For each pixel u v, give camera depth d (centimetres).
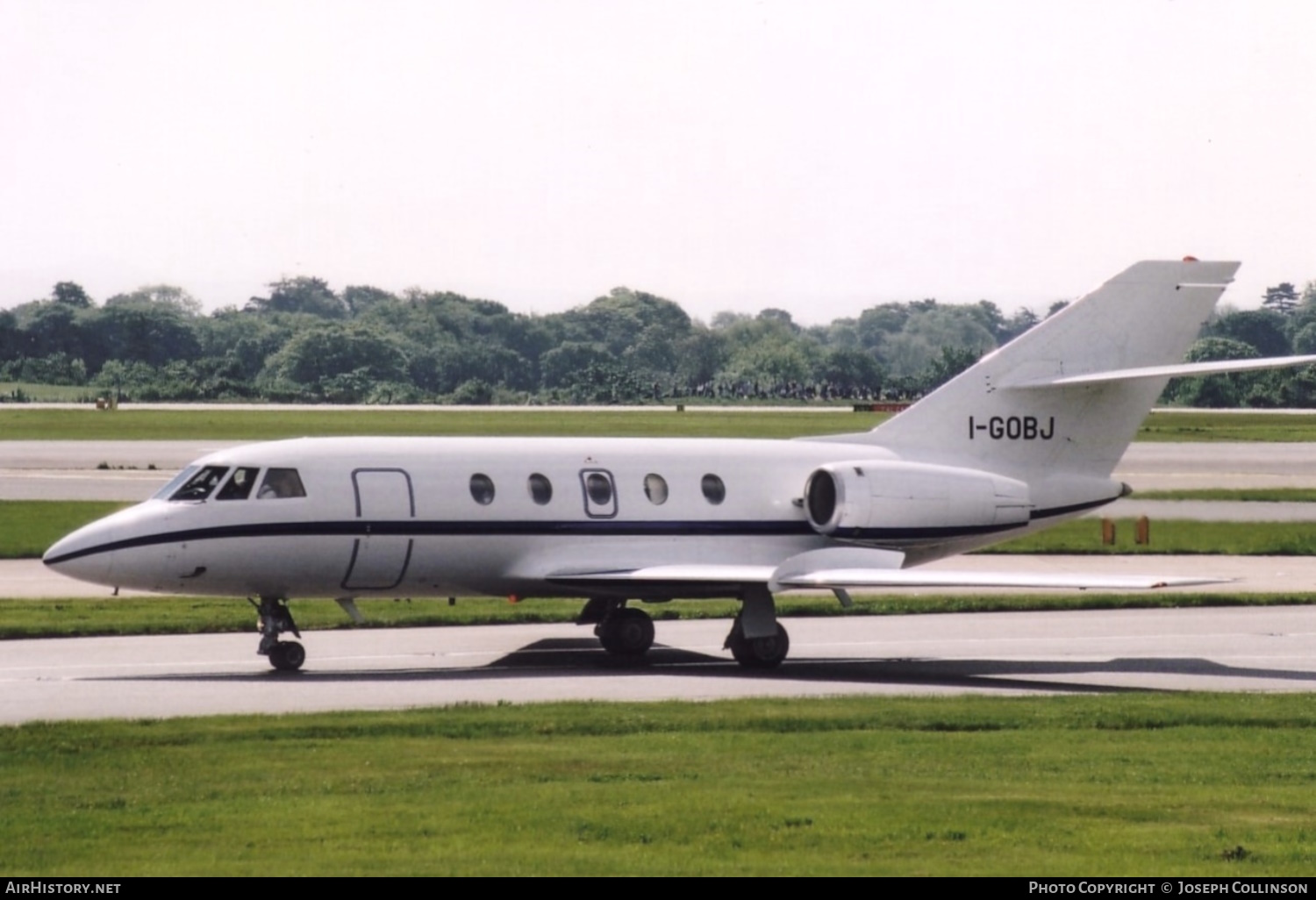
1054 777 7456
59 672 10869
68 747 7906
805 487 12506
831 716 9088
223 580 10944
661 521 12012
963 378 12925
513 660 11806
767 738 8412
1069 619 14425
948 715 9194
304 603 14300
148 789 7006
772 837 6200
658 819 6462
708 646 12669
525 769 7494
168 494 11044
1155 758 7975
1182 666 11856
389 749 7975
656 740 8294
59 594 15012
